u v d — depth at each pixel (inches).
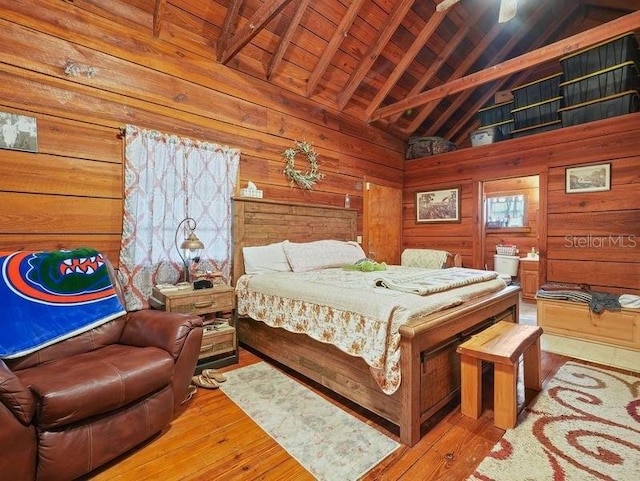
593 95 153.3
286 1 104.0
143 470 61.7
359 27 149.4
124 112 108.0
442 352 81.0
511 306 113.4
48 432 54.3
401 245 222.7
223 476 60.3
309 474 60.7
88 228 101.1
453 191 201.9
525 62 138.8
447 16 156.3
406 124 213.8
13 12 89.1
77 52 99.1
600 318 132.3
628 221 145.3
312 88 160.1
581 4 181.9
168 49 117.9
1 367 52.1
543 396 88.5
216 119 130.6
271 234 142.3
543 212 168.7
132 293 106.7
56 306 76.7
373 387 77.2
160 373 67.9
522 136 178.1
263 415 80.0
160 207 112.8
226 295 109.2
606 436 70.5
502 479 58.6
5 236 88.3
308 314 92.4
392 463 63.7
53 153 95.1
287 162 154.3
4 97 87.7
